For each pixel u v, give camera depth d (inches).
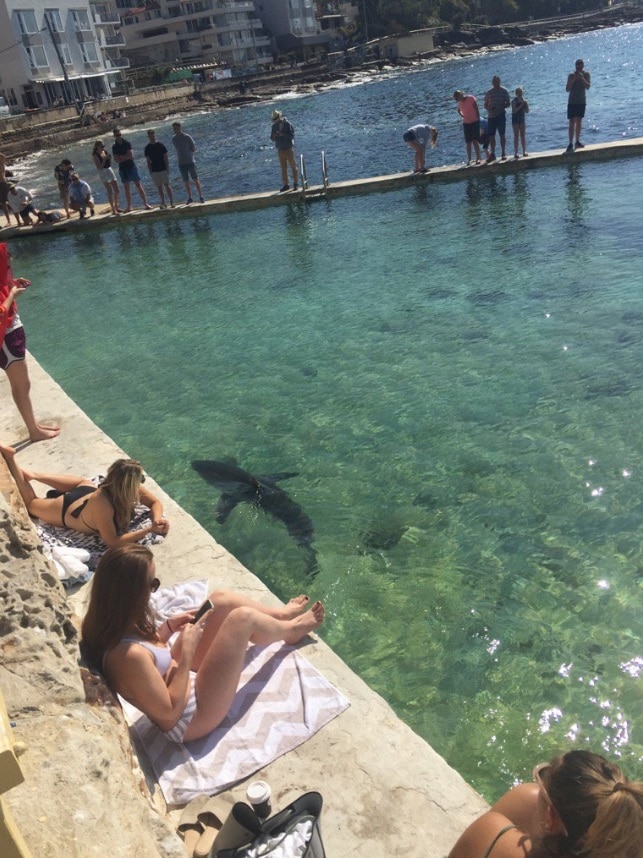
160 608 164.6
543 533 204.8
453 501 225.0
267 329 400.8
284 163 740.7
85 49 2844.5
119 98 2600.9
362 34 4325.8
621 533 200.5
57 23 2691.9
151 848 87.7
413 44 3769.7
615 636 167.0
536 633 170.4
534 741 144.5
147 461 273.9
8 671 107.0
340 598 189.3
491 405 281.4
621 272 405.7
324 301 434.6
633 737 142.8
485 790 135.9
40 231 761.0
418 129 725.3
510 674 160.1
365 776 123.0
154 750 129.3
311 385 323.0
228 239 629.6
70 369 379.6
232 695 131.7
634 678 155.5
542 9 5019.7
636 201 545.6
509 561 195.6
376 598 187.9
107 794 91.0
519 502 220.1
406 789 120.5
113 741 104.1
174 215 749.9
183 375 353.1
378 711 136.4
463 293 411.8
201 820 116.3
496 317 369.7
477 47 4092.0
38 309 496.4
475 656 166.1
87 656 126.1
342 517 223.8
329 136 1344.7
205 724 129.3
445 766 125.1
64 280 566.9
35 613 120.4
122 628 124.1
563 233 494.9
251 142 1449.3
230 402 316.2
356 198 721.0
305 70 3398.1
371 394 305.7
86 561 185.3
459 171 717.9
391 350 348.5
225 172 1096.8
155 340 406.9
